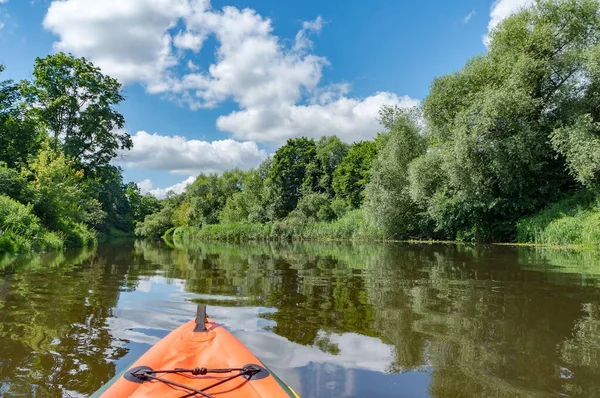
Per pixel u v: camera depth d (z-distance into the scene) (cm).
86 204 2883
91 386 332
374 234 2642
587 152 1559
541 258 1203
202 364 313
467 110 1833
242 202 5162
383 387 337
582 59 1762
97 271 1004
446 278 857
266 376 286
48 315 541
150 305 609
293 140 5278
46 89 2905
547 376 357
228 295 693
